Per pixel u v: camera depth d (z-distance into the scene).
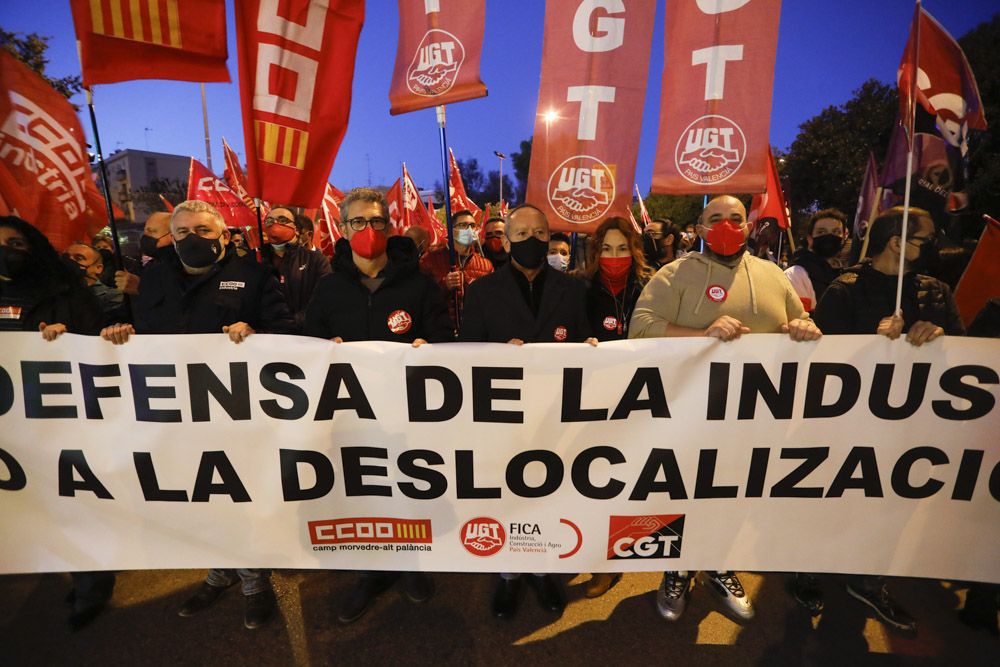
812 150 19.59
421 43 2.93
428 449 2.06
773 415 1.98
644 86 2.97
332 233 6.41
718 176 2.81
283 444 2.08
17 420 2.07
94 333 2.42
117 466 2.10
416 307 2.37
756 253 5.20
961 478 1.95
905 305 2.21
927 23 1.97
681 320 2.19
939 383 1.91
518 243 2.23
